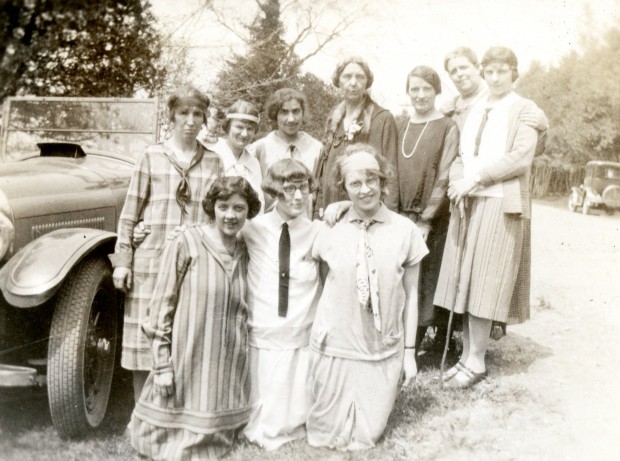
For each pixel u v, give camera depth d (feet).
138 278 8.45
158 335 7.69
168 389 7.63
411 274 8.70
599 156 31.91
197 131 8.66
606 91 25.08
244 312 8.18
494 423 8.99
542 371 11.07
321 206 10.92
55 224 8.79
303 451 8.01
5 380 7.66
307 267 8.55
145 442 7.72
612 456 7.98
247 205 7.99
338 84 10.61
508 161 9.55
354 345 8.20
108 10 14.35
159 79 16.29
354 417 8.22
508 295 9.85
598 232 26.48
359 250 8.29
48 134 12.09
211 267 7.88
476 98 11.15
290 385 8.36
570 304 15.70
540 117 9.70
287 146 11.09
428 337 13.30
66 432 8.16
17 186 8.55
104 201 9.95
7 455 7.79
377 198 8.38
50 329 8.11
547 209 34.04
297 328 8.42
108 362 9.05
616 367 11.32
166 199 8.54
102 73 14.80
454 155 10.46
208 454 7.64
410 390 9.91
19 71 12.71
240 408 7.97
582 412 9.36
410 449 8.19
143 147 11.87
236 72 17.25
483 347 10.29
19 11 12.59
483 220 9.80
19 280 7.57
